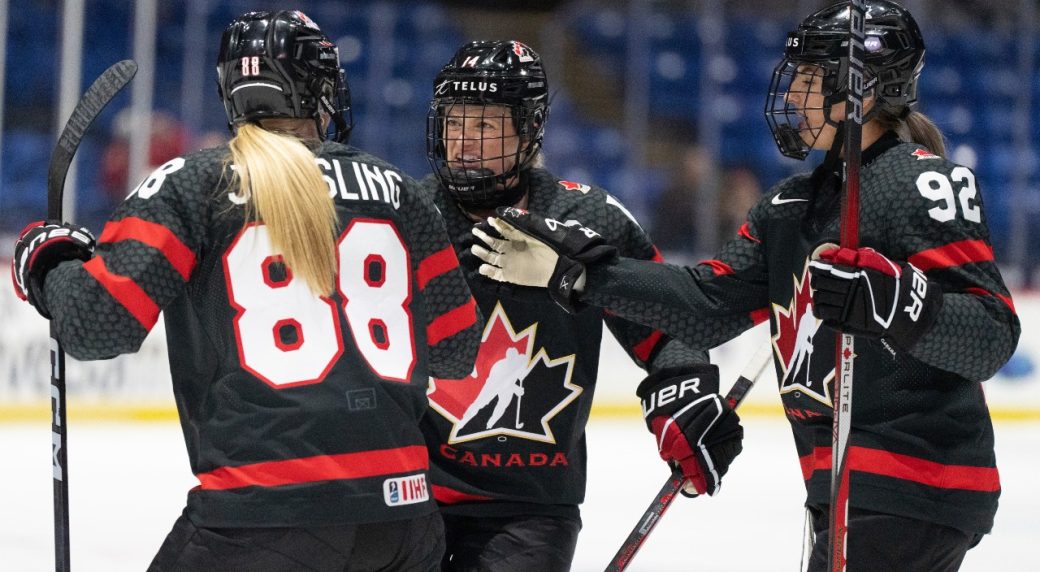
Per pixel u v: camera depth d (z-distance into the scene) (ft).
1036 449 60.59
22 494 45.57
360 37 73.92
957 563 17.90
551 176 22.53
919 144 19.07
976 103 80.18
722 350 66.03
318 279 15.75
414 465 16.26
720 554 39.45
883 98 18.30
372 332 16.15
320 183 15.98
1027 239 70.69
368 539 15.81
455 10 77.82
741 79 79.66
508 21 78.64
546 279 20.03
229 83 17.13
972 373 16.84
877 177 17.72
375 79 73.97
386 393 16.01
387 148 73.92
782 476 52.54
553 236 19.54
